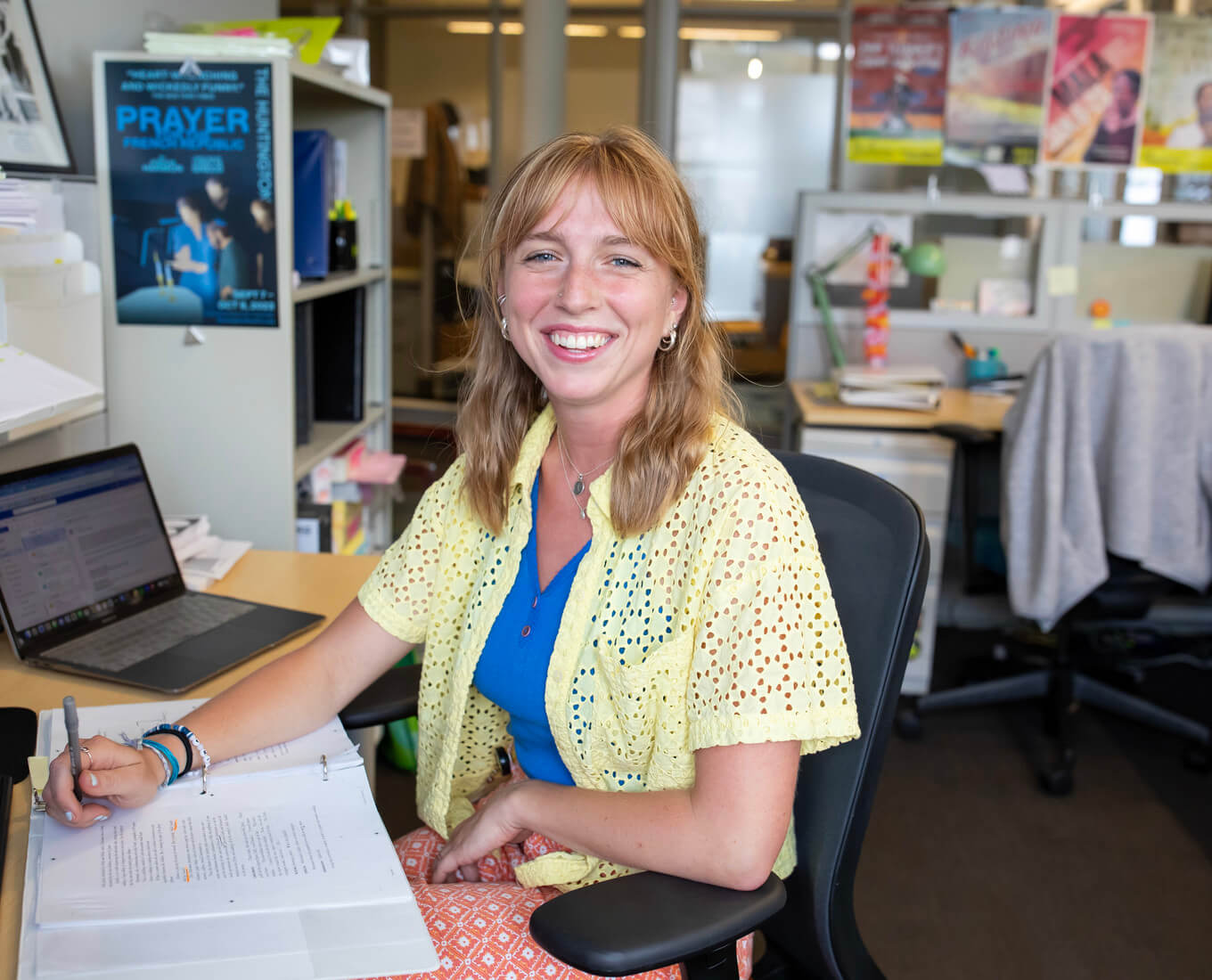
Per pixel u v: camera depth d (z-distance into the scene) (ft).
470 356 4.02
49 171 5.82
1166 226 12.04
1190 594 8.55
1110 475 8.07
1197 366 7.84
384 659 4.05
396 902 2.91
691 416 3.49
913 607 3.33
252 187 6.40
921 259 10.93
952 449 9.49
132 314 6.57
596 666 3.48
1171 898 6.97
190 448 6.73
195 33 7.00
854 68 12.01
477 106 19.72
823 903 3.42
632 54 19.13
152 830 3.20
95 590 4.78
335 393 8.85
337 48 8.74
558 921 2.74
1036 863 7.35
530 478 3.84
